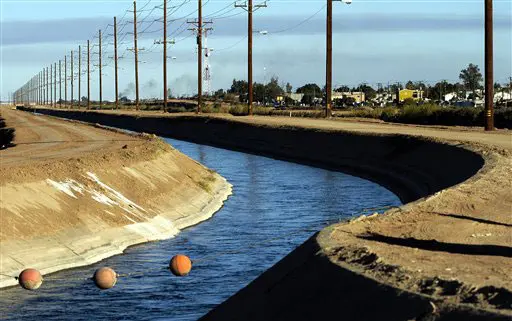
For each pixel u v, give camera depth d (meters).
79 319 20.09
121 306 21.27
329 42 91.00
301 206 40.19
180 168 46.78
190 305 21.34
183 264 15.05
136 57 157.25
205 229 33.97
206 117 101.19
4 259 24.83
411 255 15.93
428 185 43.94
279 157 69.38
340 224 19.84
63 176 33.75
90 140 59.75
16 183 30.34
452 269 14.35
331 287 14.07
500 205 24.34
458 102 131.75
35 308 21.14
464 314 11.41
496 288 12.30
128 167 40.38
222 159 68.12
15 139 65.56
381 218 21.55
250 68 102.44
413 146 53.16
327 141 66.56
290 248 28.91
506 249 17.16
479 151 42.50
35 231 27.52
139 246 30.09
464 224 20.88
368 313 12.67
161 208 36.62
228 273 25.05
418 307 12.05
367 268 14.26
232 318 15.55
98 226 30.41
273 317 14.51
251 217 37.00
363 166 56.12
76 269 25.94
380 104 180.62
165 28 135.75
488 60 62.31
